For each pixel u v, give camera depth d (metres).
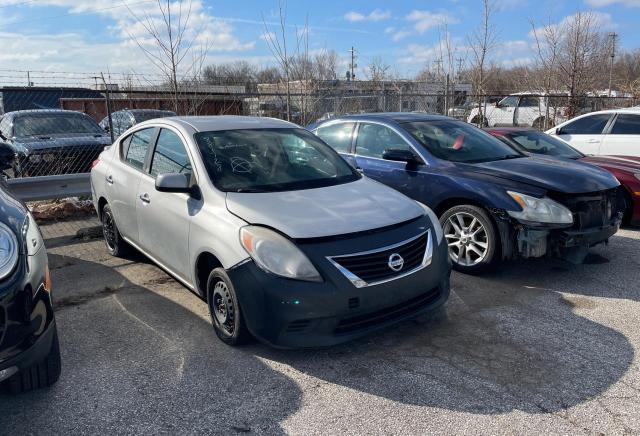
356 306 3.37
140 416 2.97
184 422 2.91
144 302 4.61
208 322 4.18
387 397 3.14
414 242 3.71
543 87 17.12
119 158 5.51
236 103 12.02
